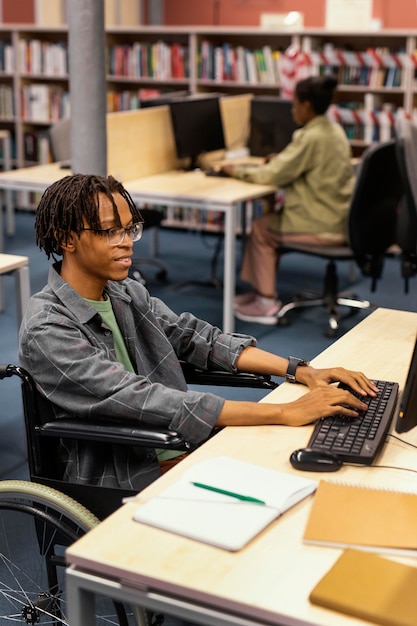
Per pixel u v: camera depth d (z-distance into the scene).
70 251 2.05
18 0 9.37
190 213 7.59
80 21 4.18
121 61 7.91
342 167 5.04
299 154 4.96
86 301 2.08
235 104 6.18
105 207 2.00
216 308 5.49
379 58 6.94
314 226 5.05
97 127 4.33
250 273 5.35
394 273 6.41
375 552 1.47
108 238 2.01
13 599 2.38
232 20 8.83
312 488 1.67
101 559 1.43
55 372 1.99
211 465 1.73
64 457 2.12
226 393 4.08
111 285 2.23
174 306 5.51
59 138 5.80
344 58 7.05
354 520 1.55
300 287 6.00
